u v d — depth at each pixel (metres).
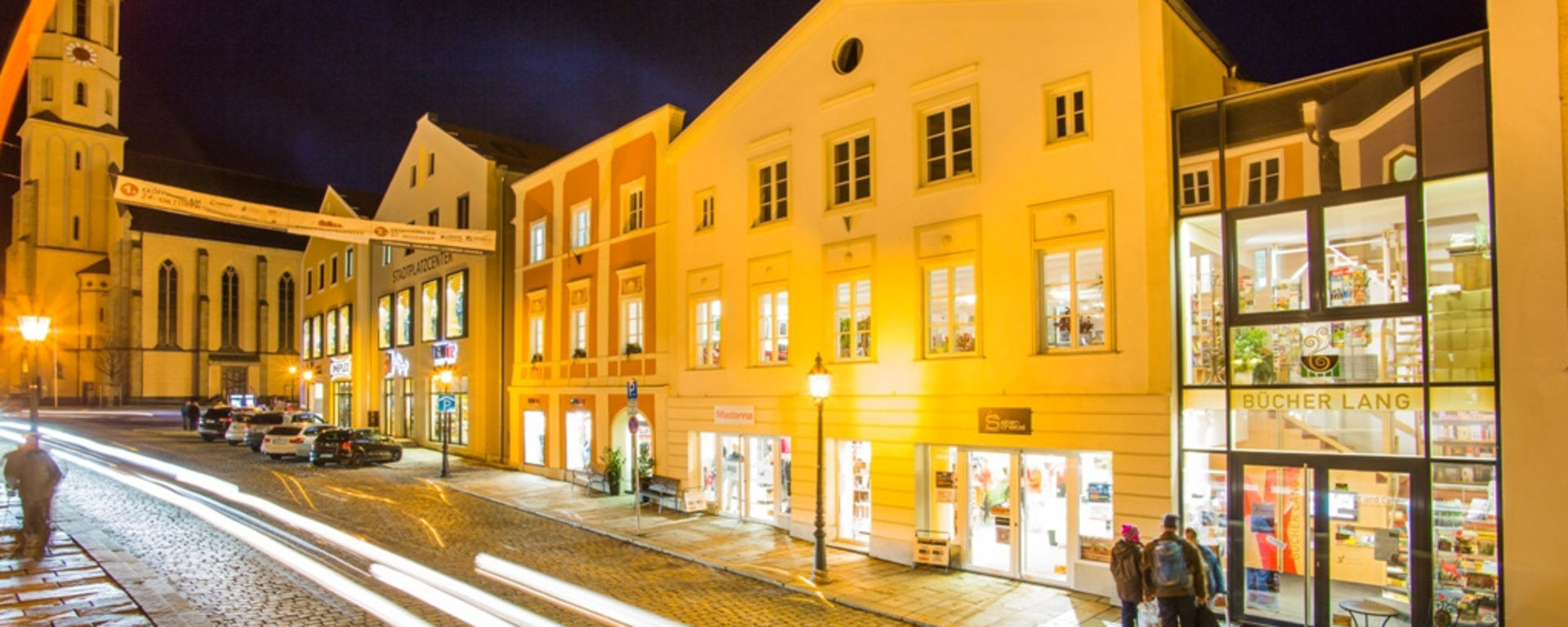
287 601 12.49
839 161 19.50
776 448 20.70
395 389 43.66
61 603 11.79
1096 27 15.04
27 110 80.44
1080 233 15.01
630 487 25.23
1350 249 12.62
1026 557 15.58
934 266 17.19
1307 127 13.02
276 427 35.28
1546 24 11.05
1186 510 13.83
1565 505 10.66
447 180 38.62
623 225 26.47
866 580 15.69
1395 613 11.82
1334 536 12.53
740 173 21.95
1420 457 11.86
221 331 83.31
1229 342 13.55
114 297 77.75
